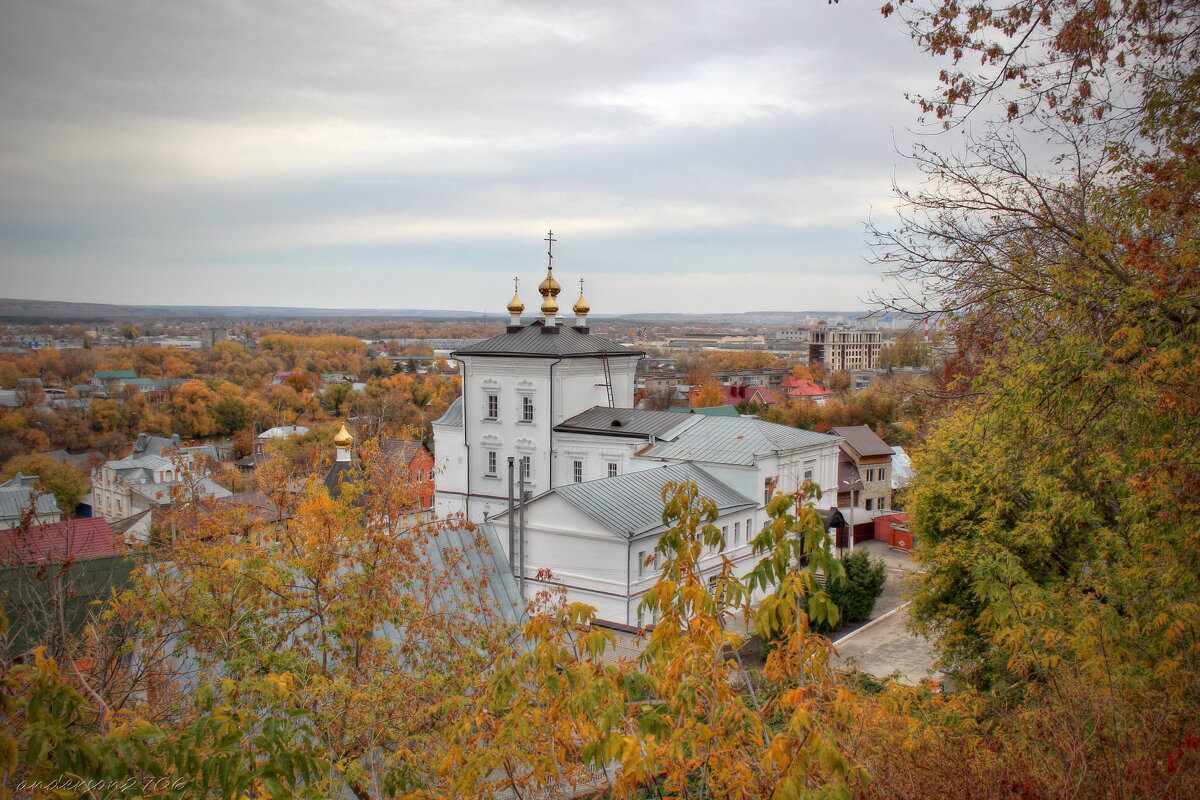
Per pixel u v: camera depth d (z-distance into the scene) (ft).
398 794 41.29
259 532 65.36
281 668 53.42
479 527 102.12
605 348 196.54
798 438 168.14
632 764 24.21
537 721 28.19
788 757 22.70
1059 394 46.26
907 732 35.42
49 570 61.11
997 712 45.29
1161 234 45.34
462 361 194.70
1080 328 45.32
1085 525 78.69
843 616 136.98
